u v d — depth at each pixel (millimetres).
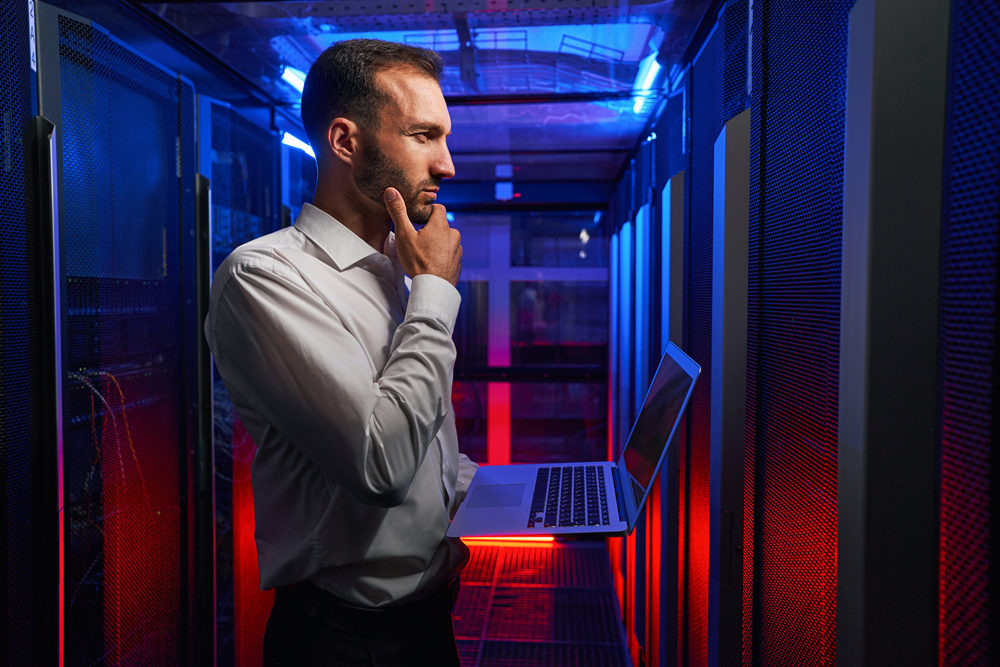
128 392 1376
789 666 843
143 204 1438
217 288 855
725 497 1121
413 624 936
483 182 3529
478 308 3766
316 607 906
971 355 460
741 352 1106
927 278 508
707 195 1329
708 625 1197
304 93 970
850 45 557
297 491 923
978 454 449
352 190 932
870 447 518
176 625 1595
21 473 1035
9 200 1002
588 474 1243
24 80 1042
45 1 1217
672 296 1605
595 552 3533
